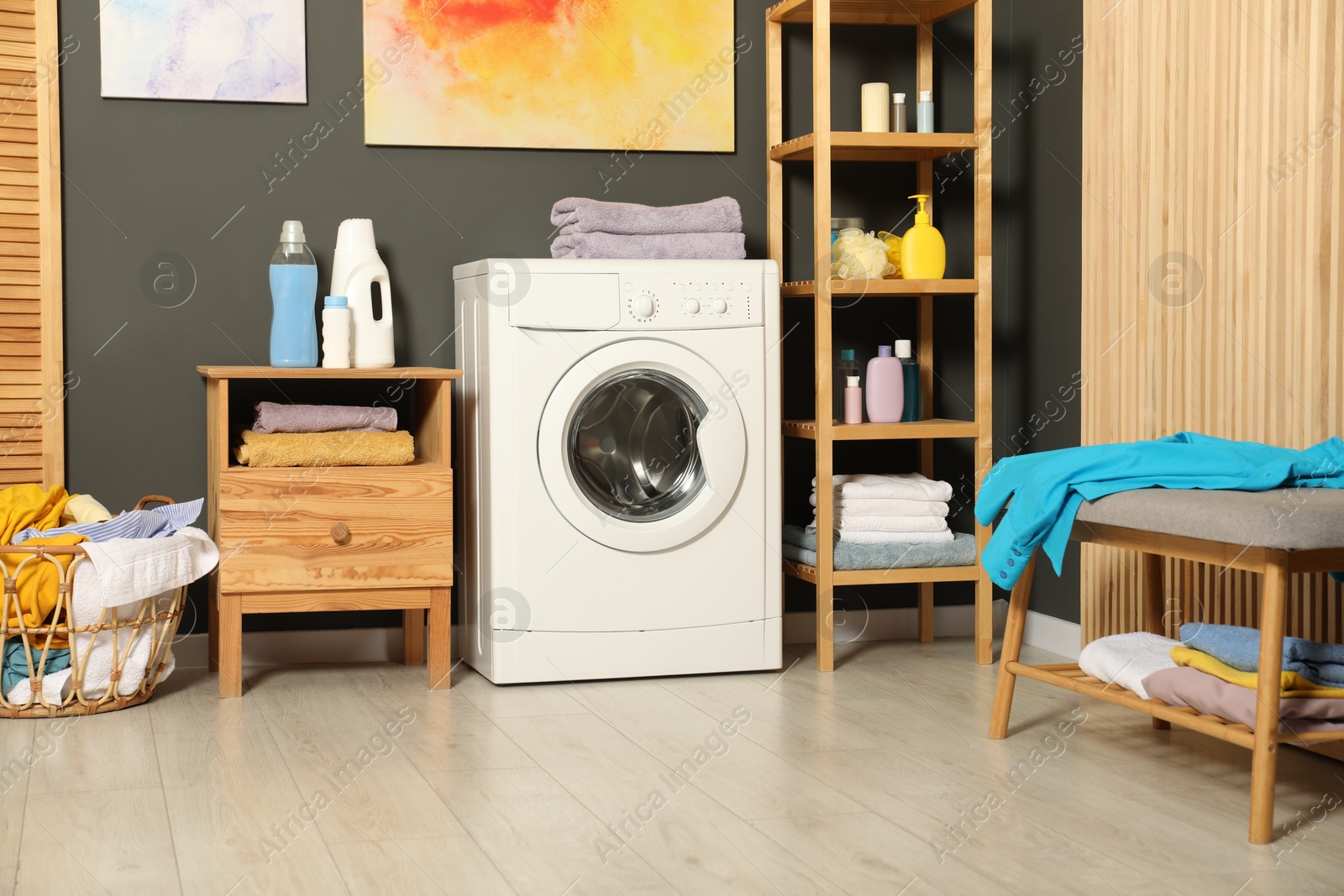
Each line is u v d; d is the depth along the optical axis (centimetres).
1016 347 353
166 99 304
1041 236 340
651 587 291
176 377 308
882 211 349
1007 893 167
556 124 326
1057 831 191
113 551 252
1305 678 195
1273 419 249
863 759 229
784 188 342
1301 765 225
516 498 283
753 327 295
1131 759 229
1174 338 280
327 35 313
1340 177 232
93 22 299
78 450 303
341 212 316
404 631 314
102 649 258
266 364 313
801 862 178
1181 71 277
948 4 325
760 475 297
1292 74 244
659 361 287
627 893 167
